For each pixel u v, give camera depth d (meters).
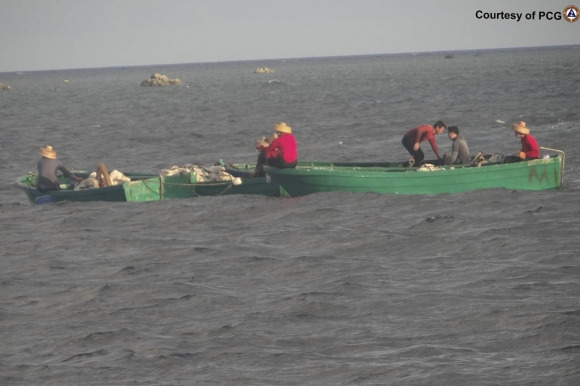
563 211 71.25
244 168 92.44
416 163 86.31
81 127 192.62
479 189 80.81
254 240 65.25
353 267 55.94
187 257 60.19
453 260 57.03
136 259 60.06
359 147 134.75
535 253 57.72
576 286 49.56
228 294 50.38
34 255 62.41
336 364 38.59
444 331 42.62
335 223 70.19
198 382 36.81
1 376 37.94
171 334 43.34
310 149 134.62
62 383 37.03
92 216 76.25
